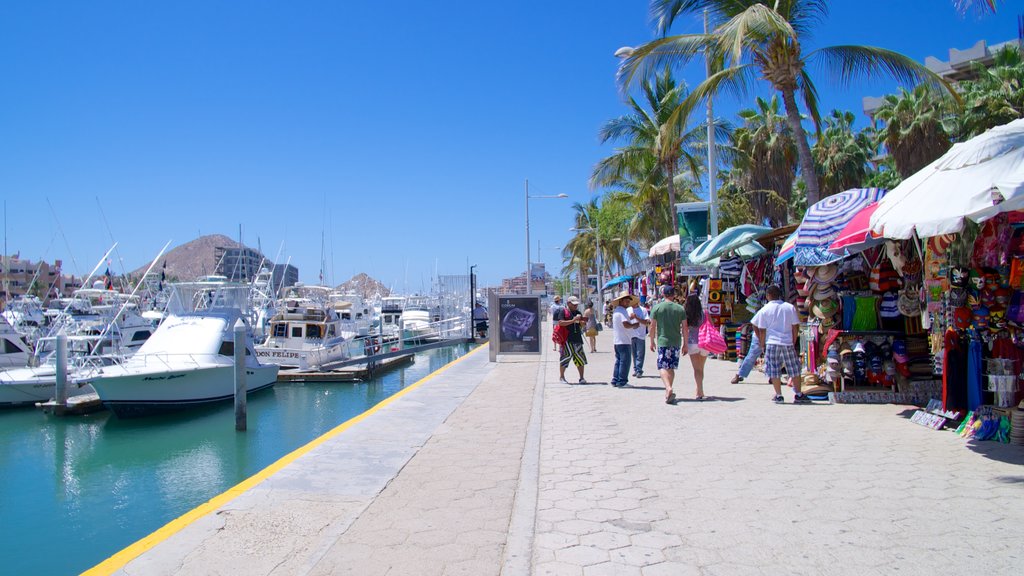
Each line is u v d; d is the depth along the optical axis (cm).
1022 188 559
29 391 2223
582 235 7206
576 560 434
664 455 712
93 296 2886
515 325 2059
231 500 593
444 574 421
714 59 1564
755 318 1009
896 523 479
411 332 4525
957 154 652
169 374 2052
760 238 1402
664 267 2227
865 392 955
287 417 2109
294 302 3606
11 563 939
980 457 644
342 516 544
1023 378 696
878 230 702
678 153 2752
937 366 808
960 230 609
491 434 874
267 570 437
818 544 446
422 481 646
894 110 3244
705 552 440
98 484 1389
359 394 2561
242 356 1852
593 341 2298
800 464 649
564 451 752
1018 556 414
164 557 461
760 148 3544
